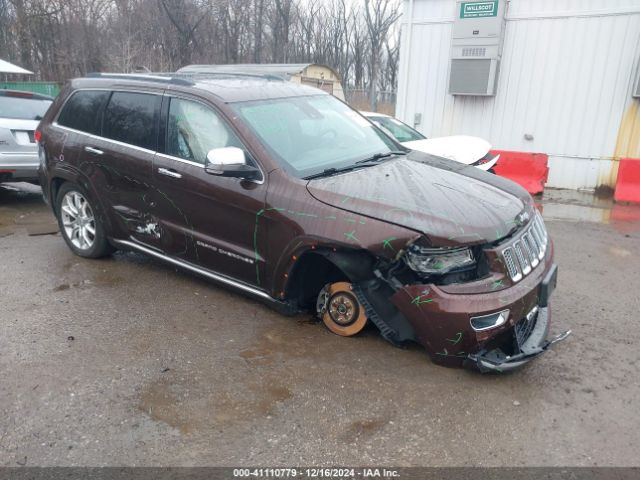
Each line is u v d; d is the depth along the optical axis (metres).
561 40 9.37
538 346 3.47
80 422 3.11
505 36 9.80
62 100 5.50
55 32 30.42
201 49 30.62
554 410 3.22
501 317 3.22
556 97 9.63
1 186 9.54
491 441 2.96
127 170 4.73
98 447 2.92
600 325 4.30
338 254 3.61
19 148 7.50
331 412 3.20
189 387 3.44
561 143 9.77
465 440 2.97
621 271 5.55
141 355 3.80
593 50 9.16
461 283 3.28
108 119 4.98
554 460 2.83
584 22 9.12
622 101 9.11
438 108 10.83
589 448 2.92
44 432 3.03
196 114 4.36
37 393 3.37
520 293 3.29
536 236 3.71
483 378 3.52
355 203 3.55
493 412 3.20
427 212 3.38
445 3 10.29
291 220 3.73
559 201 8.99
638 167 8.80
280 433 3.03
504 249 3.31
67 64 29.55
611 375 3.59
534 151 10.05
